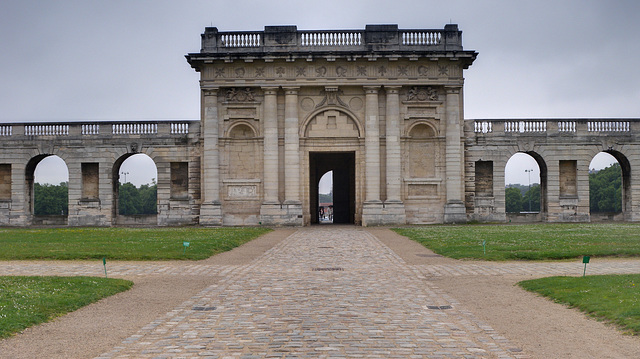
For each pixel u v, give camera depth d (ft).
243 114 204.64
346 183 243.60
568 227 172.55
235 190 205.05
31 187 218.18
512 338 51.29
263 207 201.05
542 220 213.05
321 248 125.80
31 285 72.95
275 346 48.85
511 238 132.36
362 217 200.95
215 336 52.19
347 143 204.64
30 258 106.01
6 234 157.17
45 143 212.23
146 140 210.18
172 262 102.94
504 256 104.53
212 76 204.03
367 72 202.49
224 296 70.69
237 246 130.41
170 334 53.01
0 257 106.22
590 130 210.18
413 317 59.36
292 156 202.18
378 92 204.33
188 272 90.53
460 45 203.51
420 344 49.44
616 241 122.21
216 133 204.03
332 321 57.62
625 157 212.02
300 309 63.16
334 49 202.39
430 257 109.19
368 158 202.18
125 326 56.29
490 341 50.34
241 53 199.62
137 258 106.01
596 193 493.36
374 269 93.56
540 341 50.19
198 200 208.13
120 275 87.30
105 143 211.20
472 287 76.18
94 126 211.82
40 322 57.11
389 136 201.98
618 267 90.74
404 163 204.64
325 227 194.90
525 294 71.26
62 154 212.02
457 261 102.99
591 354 46.24
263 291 73.92
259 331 53.78
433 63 202.90
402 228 180.55
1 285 72.49
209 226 200.95
